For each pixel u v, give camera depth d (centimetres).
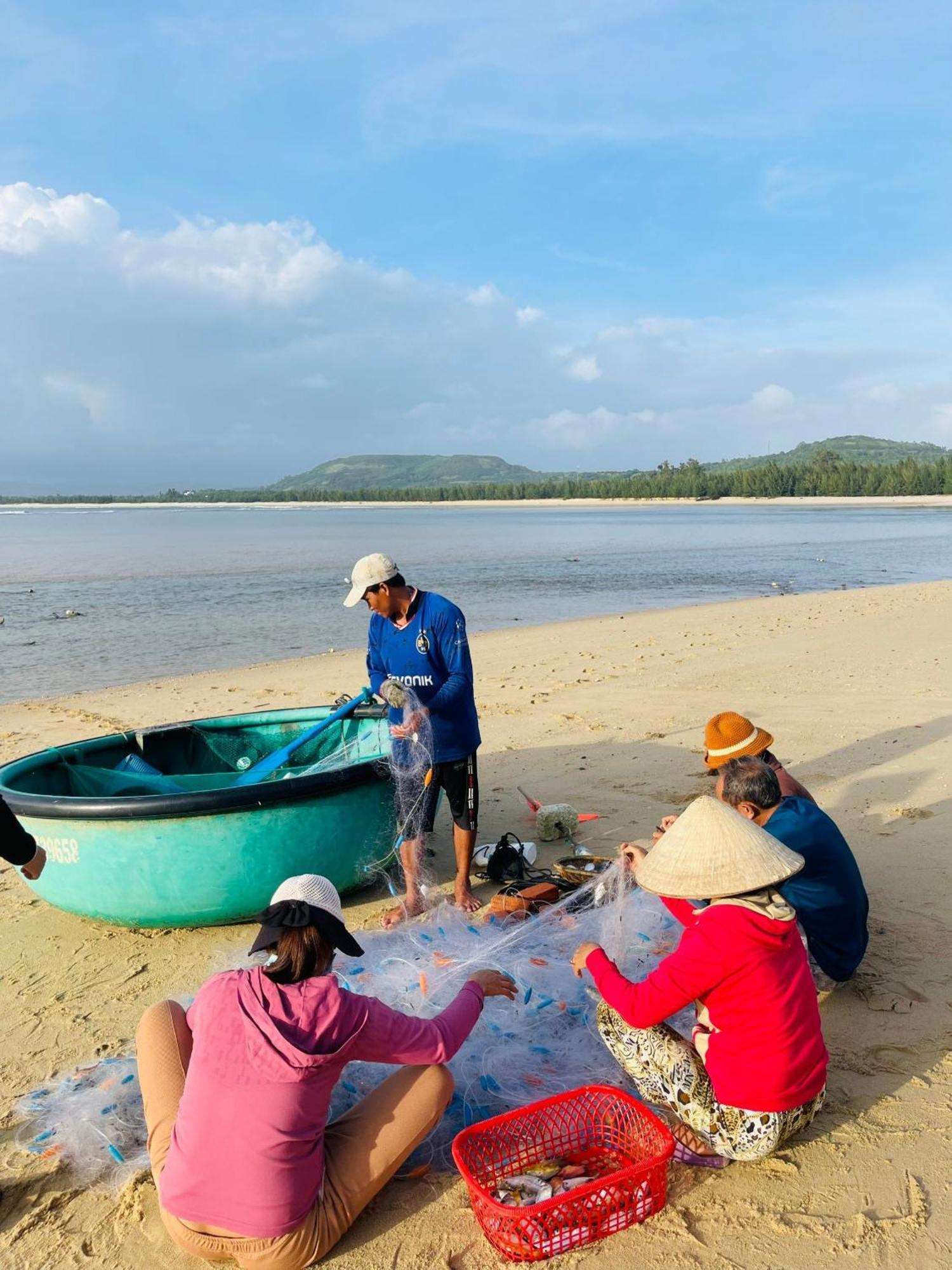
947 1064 353
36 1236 293
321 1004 264
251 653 1597
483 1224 275
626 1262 269
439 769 498
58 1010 427
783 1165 305
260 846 471
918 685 1015
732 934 277
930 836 576
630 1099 313
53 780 561
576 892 461
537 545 4788
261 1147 257
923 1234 273
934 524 6600
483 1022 367
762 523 7269
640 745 814
